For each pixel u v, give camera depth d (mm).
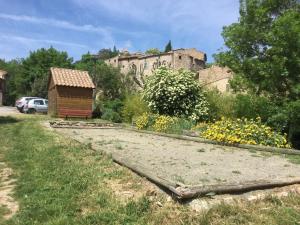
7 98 67250
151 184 6551
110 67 45594
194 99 18562
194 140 13445
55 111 27891
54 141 11969
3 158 9789
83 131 17266
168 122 16812
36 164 8711
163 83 18375
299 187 6668
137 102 22672
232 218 5152
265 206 5676
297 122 12656
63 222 5191
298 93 12695
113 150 10125
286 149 10945
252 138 12055
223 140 12336
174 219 5160
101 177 7184
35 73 64062
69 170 7809
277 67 12680
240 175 7262
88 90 28500
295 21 12758
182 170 7551
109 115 28312
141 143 12336
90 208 5738
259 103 13461
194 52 65812
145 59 64375
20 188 6914
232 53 15047
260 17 14125
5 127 17641
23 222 5309
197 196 5672
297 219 5246
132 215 5367
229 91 19156
